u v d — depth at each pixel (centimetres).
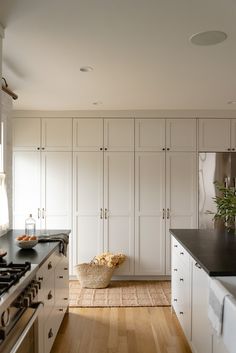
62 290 303
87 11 176
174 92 348
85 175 446
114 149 446
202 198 445
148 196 447
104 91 344
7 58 246
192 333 240
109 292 401
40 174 445
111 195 447
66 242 308
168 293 398
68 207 446
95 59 249
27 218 444
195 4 169
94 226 447
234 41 214
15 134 443
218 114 445
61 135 446
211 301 180
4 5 170
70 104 408
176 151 446
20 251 243
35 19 185
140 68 270
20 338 156
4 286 155
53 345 272
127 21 188
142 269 446
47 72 280
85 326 308
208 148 446
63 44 221
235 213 284
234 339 147
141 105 415
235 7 172
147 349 268
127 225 447
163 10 175
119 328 305
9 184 337
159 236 447
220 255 225
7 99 321
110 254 432
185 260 268
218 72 281
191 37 209
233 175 443
